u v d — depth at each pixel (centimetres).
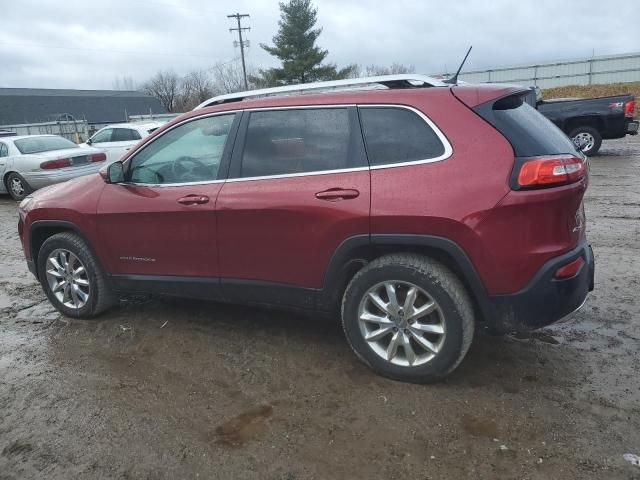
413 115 321
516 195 290
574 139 1335
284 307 371
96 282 443
